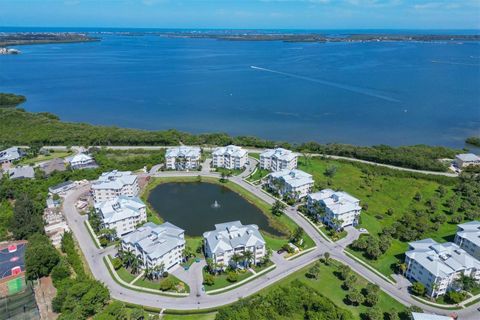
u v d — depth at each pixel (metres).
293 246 164.25
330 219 178.50
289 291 131.25
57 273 140.38
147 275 145.12
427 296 135.62
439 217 185.50
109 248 164.25
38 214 188.25
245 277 145.50
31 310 127.69
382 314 122.38
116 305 123.75
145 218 183.88
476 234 159.12
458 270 135.25
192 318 125.06
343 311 123.50
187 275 146.88
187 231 178.38
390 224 184.50
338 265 152.62
